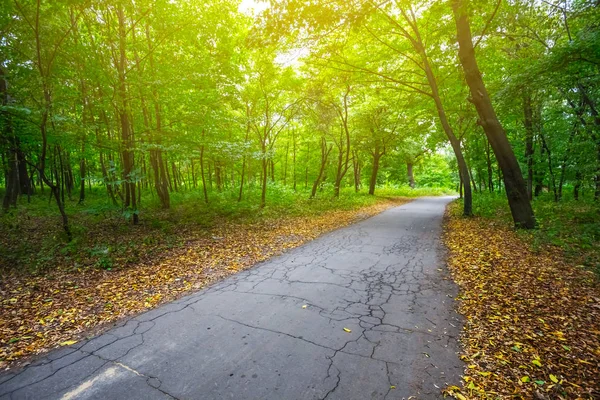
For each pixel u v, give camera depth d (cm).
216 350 300
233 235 912
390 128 2091
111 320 375
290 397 231
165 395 237
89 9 876
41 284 509
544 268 497
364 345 302
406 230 955
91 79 966
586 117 1085
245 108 1564
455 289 448
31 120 737
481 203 1486
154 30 1095
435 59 1220
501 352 279
